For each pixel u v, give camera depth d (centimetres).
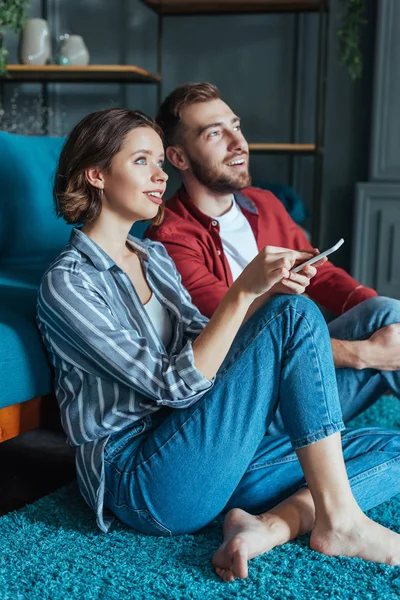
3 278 197
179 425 136
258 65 455
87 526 150
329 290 199
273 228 204
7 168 219
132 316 145
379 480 149
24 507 161
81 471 144
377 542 133
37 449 217
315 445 133
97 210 146
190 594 123
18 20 353
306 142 455
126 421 141
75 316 134
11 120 454
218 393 135
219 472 136
